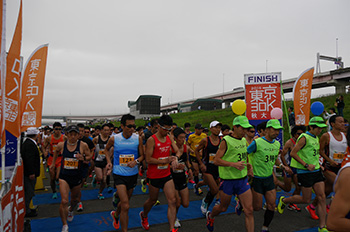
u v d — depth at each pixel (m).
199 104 60.97
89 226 4.48
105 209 5.46
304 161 4.23
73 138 4.21
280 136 8.04
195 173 6.72
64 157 4.25
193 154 6.82
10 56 3.25
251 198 3.67
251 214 3.61
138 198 6.40
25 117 4.45
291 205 5.32
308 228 4.38
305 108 7.35
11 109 3.35
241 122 3.67
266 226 3.94
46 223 4.62
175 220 4.17
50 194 6.74
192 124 30.59
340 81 40.62
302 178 4.27
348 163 1.42
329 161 4.75
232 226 4.49
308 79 7.30
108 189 7.05
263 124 4.71
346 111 18.36
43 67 4.60
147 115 66.94
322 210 4.10
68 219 4.67
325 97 26.81
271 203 3.86
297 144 4.23
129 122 3.95
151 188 3.97
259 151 3.88
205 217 4.96
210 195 4.91
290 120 13.80
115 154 4.02
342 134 4.83
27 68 4.56
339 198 1.39
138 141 4.08
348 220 1.35
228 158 3.72
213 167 4.89
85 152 4.44
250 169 3.83
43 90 4.57
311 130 4.29
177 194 4.37
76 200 4.54
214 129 4.80
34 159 4.90
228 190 3.72
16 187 3.45
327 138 4.79
